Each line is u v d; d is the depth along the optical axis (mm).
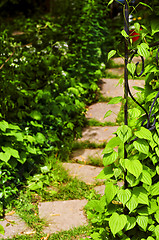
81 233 3527
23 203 4039
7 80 5316
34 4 14641
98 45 8039
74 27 8227
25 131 4871
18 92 5277
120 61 8750
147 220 2771
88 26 7953
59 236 3504
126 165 2697
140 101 3158
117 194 2760
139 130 2752
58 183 4527
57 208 3996
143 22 3021
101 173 2930
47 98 5582
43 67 6246
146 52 2568
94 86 6898
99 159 5059
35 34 7426
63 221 3764
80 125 6016
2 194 3973
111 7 9875
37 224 3717
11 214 3871
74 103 6223
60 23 9359
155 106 2818
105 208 3061
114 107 6711
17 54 5887
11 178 4289
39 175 4570
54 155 5070
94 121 6266
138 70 7566
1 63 5488
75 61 7445
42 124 5262
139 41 2752
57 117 5609
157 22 2803
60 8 11555
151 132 2836
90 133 5930
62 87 6258
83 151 5422
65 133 5660
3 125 4137
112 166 2936
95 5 8523
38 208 3994
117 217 2770
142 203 2740
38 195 4270
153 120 2885
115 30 9625
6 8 14609
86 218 3807
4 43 5816
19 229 3631
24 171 4562
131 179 2758
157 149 2775
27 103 5520
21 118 5047
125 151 2807
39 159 4863
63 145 5324
